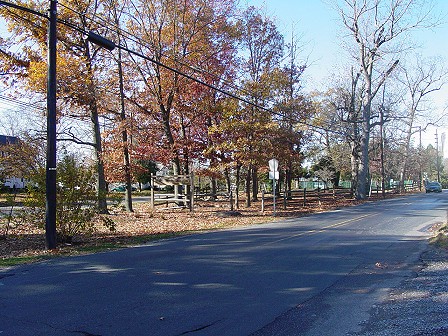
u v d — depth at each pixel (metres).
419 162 67.69
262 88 24.28
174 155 25.95
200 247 12.23
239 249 11.71
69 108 21.73
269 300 6.85
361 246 12.16
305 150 42.03
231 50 26.98
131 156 25.42
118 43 22.86
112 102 23.41
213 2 25.23
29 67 20.08
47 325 5.66
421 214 21.84
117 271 9.01
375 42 34.09
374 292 7.40
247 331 5.46
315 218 20.88
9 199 14.45
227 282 7.96
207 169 27.41
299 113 28.00
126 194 25.02
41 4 19.89
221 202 31.67
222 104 24.84
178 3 23.91
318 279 8.28
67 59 19.89
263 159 24.62
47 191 12.14
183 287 7.61
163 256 10.77
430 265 9.57
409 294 7.23
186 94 25.77
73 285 7.84
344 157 51.78
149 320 5.84
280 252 11.16
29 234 15.25
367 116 35.88
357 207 27.89
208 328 5.55
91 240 14.02
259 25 28.81
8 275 8.81
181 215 22.97
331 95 38.47
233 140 24.58
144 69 24.72
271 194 44.41
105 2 22.12
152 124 25.70
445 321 5.66
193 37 25.11
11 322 5.78
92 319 5.89
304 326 5.67
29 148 22.45
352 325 5.73
